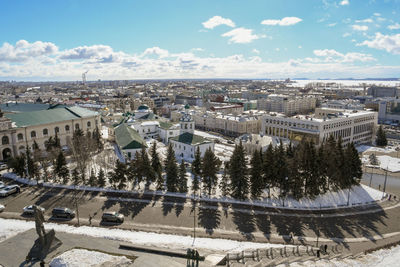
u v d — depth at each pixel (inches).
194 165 3368.6
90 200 2748.5
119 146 4633.4
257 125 7086.6
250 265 1546.5
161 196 2869.1
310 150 2989.7
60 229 2150.6
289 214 2591.0
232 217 2475.4
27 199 2758.4
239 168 2832.2
